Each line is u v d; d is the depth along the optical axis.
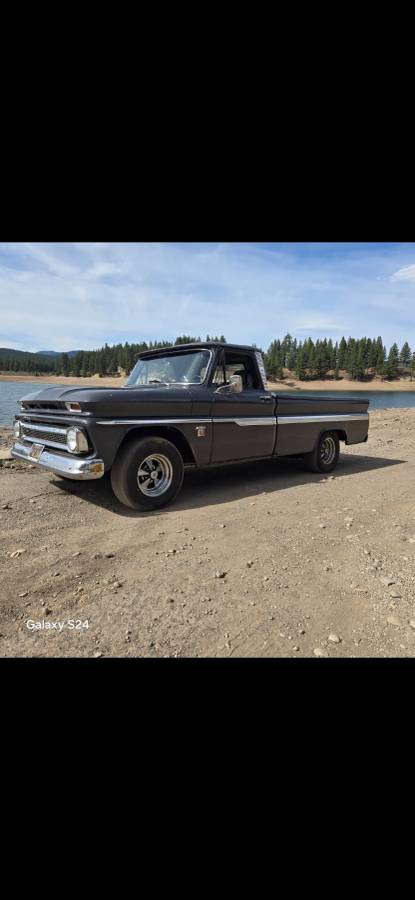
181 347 5.32
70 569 2.92
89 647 2.06
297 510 4.45
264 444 5.48
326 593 2.62
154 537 3.56
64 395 4.19
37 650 2.03
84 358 71.19
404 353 102.31
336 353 100.38
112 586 2.68
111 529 3.75
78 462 3.88
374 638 2.15
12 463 6.39
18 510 4.21
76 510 4.27
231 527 3.85
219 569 2.95
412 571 2.95
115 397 4.03
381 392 66.31
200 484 5.68
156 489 4.40
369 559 3.15
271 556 3.19
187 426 4.59
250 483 5.79
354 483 5.84
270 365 94.56
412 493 5.27
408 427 12.74
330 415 6.49
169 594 2.59
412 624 2.27
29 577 2.79
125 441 4.27
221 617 2.34
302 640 2.13
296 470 6.78
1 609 2.39
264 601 2.52
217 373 5.12
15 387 36.19
